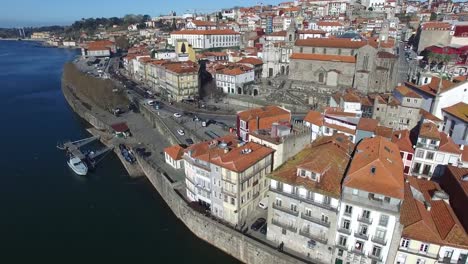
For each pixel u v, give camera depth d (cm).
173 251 8162
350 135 9319
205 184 8444
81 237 8725
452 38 19275
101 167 12544
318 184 6531
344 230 6331
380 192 5809
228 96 17875
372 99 12106
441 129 10250
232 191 7725
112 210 9906
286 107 15425
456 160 8038
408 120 10662
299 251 7050
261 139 9075
